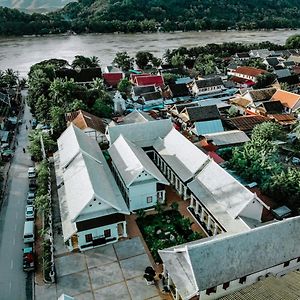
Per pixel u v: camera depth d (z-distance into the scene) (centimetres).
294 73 15275
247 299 3416
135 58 19075
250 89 12169
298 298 3253
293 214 5666
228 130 9094
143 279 4562
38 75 11862
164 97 12119
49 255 4841
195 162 6147
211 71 15562
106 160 7206
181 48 19362
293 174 6038
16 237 5366
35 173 6981
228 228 4778
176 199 6281
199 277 3828
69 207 5169
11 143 8669
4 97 10881
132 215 5888
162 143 7275
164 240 5194
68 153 6431
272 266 4153
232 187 5241
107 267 4766
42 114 9769
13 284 4516
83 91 10638
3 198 6359
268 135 8000
